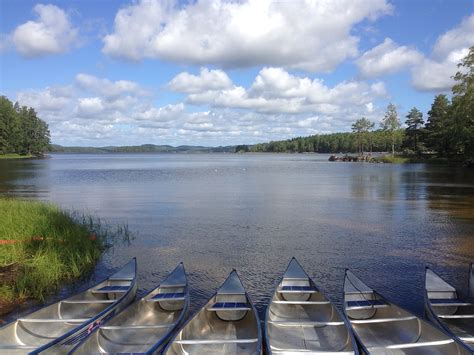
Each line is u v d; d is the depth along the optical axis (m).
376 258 13.10
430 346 6.91
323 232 17.02
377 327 7.92
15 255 11.84
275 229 17.62
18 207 16.42
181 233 16.86
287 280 9.71
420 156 94.25
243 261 12.85
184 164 96.50
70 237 13.68
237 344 6.98
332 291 10.27
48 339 7.27
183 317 7.96
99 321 7.71
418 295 9.97
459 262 12.63
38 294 9.84
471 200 26.78
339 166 80.06
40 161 102.44
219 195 30.47
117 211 22.69
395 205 24.75
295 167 77.94
